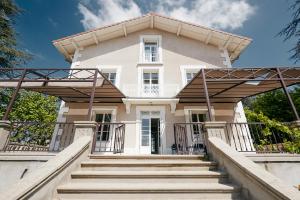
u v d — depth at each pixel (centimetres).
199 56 1075
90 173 379
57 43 1065
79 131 508
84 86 645
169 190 322
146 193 321
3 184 455
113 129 881
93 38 1089
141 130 897
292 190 223
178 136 824
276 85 752
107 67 1034
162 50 1098
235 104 941
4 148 514
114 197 317
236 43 1070
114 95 868
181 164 438
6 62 1193
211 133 512
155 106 930
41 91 804
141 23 1141
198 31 1085
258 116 966
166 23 1130
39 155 488
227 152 395
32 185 247
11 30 1220
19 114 1541
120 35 1148
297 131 635
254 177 280
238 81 653
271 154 477
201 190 322
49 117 1639
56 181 317
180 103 939
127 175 380
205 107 926
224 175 381
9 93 1301
